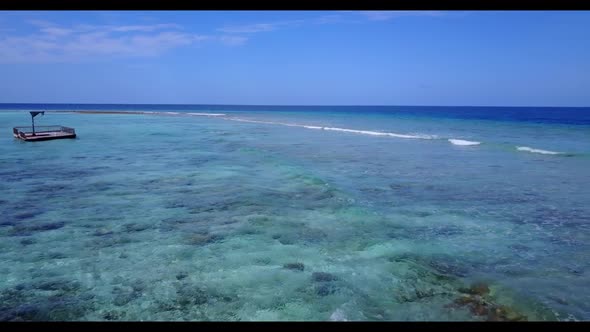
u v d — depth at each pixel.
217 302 6.56
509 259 8.16
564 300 6.38
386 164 20.09
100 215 11.35
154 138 34.88
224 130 45.25
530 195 13.39
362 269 7.76
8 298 6.70
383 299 6.58
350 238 9.45
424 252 8.55
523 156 22.55
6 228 10.22
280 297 6.70
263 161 21.06
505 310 6.12
